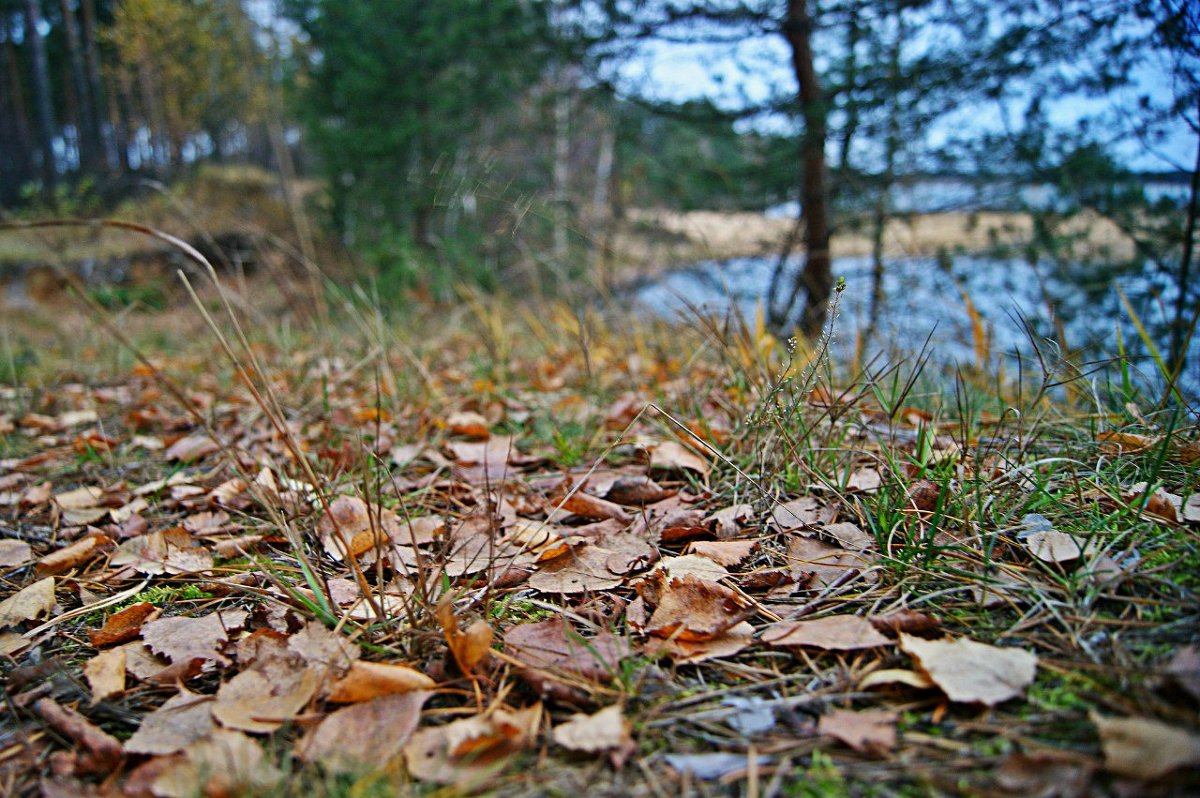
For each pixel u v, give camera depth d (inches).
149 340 70.0
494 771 14.3
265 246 72.1
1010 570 18.8
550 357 54.7
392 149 118.4
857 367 37.8
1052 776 13.1
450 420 35.3
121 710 16.7
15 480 31.3
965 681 15.1
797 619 18.2
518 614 19.4
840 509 23.0
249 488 24.5
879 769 13.9
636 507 25.5
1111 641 16.1
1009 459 24.5
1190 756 12.5
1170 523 19.2
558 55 82.4
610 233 83.0
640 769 14.4
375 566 22.1
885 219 68.9
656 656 17.1
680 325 43.4
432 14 105.4
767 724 15.3
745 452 27.2
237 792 13.8
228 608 20.5
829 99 67.7
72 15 231.9
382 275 96.3
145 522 26.0
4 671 18.2
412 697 15.8
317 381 45.4
